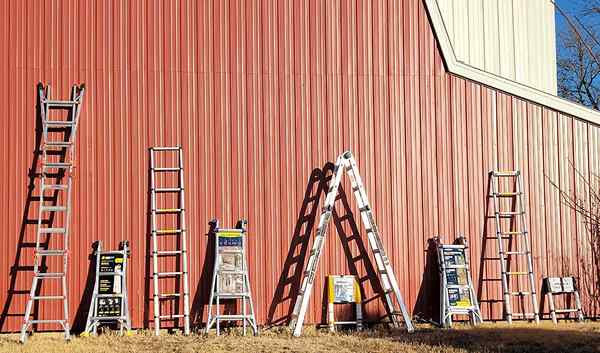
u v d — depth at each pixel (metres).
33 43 13.61
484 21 17.17
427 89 14.66
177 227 13.74
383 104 14.50
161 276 13.65
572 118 15.11
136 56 13.89
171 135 13.85
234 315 13.62
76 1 13.81
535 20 17.89
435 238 14.34
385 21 14.66
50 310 13.24
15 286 13.20
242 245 13.70
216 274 13.49
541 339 12.31
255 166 14.07
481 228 14.58
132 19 13.95
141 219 13.66
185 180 13.84
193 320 13.66
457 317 14.42
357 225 14.23
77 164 13.55
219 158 13.98
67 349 11.73
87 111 13.66
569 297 14.85
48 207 13.15
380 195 14.34
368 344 12.12
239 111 14.11
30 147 13.46
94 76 13.73
